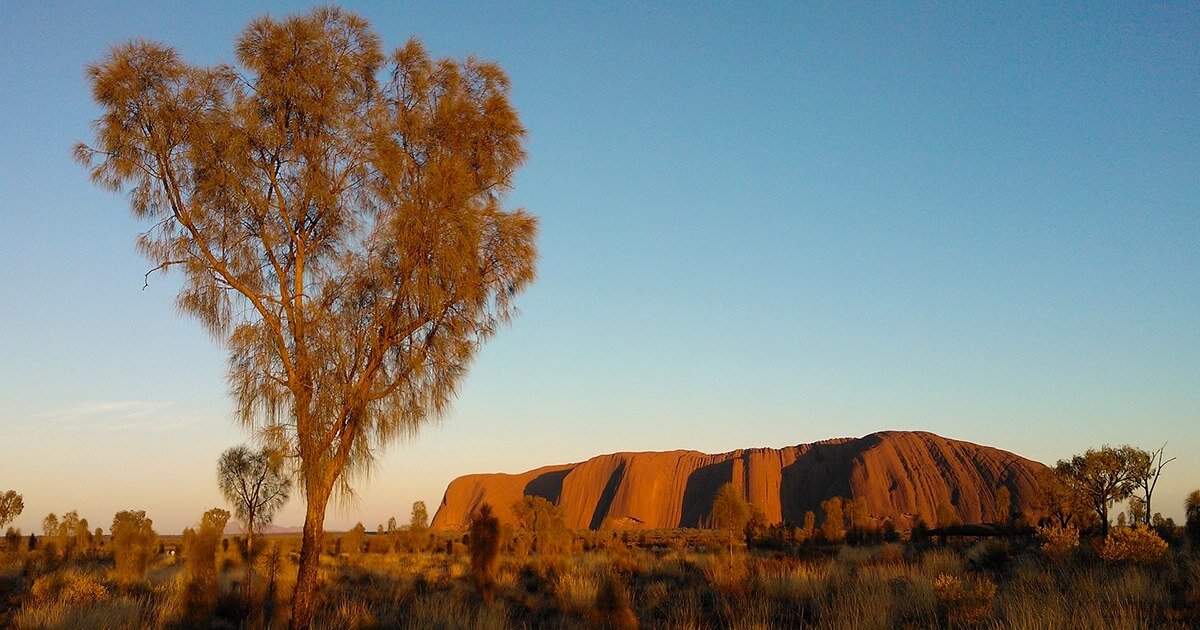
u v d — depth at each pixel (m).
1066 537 19.17
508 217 12.24
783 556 30.95
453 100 12.34
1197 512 33.53
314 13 11.98
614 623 12.95
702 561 28.14
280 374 11.23
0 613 16.94
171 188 11.41
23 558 32.53
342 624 13.12
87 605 15.57
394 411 11.45
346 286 11.34
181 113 11.23
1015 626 10.33
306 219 11.78
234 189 11.12
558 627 14.29
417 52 12.34
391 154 11.34
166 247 11.36
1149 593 13.19
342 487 11.46
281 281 11.44
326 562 34.56
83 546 39.56
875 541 57.06
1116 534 18.30
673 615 13.93
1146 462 34.53
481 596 17.56
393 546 49.94
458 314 11.88
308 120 11.60
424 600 17.22
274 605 15.45
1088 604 11.62
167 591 18.27
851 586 15.87
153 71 11.34
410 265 11.22
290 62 11.59
